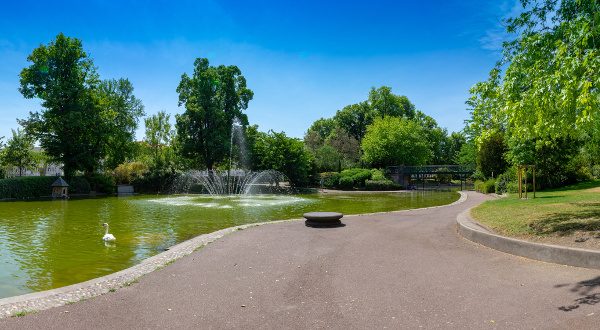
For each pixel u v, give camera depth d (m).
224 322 5.52
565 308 5.73
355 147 73.12
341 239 12.01
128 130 59.19
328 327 5.29
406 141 67.31
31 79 39.78
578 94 8.38
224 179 49.62
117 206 27.97
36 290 8.23
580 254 7.76
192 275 8.05
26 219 20.39
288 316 5.73
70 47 40.94
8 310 5.98
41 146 41.22
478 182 44.12
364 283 7.36
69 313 5.87
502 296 6.42
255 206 27.33
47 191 39.28
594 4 9.63
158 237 14.45
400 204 29.39
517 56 10.74
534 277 7.39
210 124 50.78
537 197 21.59
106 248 12.52
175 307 6.14
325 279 7.67
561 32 10.25
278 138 53.59
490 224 12.20
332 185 56.84
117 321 5.56
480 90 11.66
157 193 47.12
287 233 13.17
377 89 82.94
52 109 39.88
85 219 20.16
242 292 6.90
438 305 6.09
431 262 8.91
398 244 11.09
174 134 59.81
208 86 49.84
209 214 22.06
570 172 30.66
